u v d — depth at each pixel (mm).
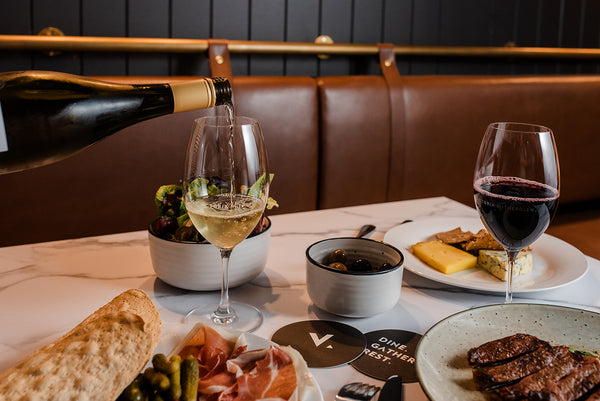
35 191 1532
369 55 2066
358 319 769
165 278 818
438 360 617
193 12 1845
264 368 568
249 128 698
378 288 725
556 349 609
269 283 875
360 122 1869
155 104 748
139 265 935
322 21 2051
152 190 1646
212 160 695
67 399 480
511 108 2064
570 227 1949
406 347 701
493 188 735
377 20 2146
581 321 698
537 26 2459
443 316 785
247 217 693
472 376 593
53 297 812
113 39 1646
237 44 1801
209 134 690
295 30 2016
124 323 558
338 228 1118
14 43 1538
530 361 588
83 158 1555
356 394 589
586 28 2570
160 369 536
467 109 2002
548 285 837
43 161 818
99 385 497
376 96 1881
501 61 2408
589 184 2279
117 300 653
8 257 948
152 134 1605
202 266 789
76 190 1570
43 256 958
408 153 1963
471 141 2041
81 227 1602
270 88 1739
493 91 2025
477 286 819
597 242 1821
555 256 960
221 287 815
